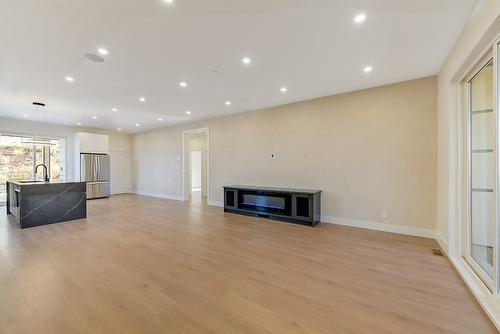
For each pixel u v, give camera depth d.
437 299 2.12
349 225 4.59
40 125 7.61
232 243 3.63
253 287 2.34
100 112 6.23
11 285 2.36
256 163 6.01
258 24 2.42
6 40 2.68
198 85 4.20
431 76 3.80
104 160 8.59
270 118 5.73
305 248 3.41
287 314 1.92
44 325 1.77
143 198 8.49
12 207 5.54
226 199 5.99
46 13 2.22
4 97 4.86
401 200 4.07
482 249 2.59
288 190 4.97
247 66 3.43
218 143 6.88
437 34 2.59
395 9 2.19
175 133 8.25
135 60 3.22
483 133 2.60
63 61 3.22
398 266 2.81
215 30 2.53
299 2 2.09
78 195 5.24
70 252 3.25
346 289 2.30
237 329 1.74
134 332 1.70
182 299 2.13
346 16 2.29
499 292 1.89
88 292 2.24
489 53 2.21
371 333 1.70
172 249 3.38
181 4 2.11
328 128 4.83
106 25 2.42
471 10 2.19
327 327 1.76
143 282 2.43
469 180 2.77
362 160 4.44
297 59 3.21
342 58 3.18
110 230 4.35
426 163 3.86
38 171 7.64
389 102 4.16
